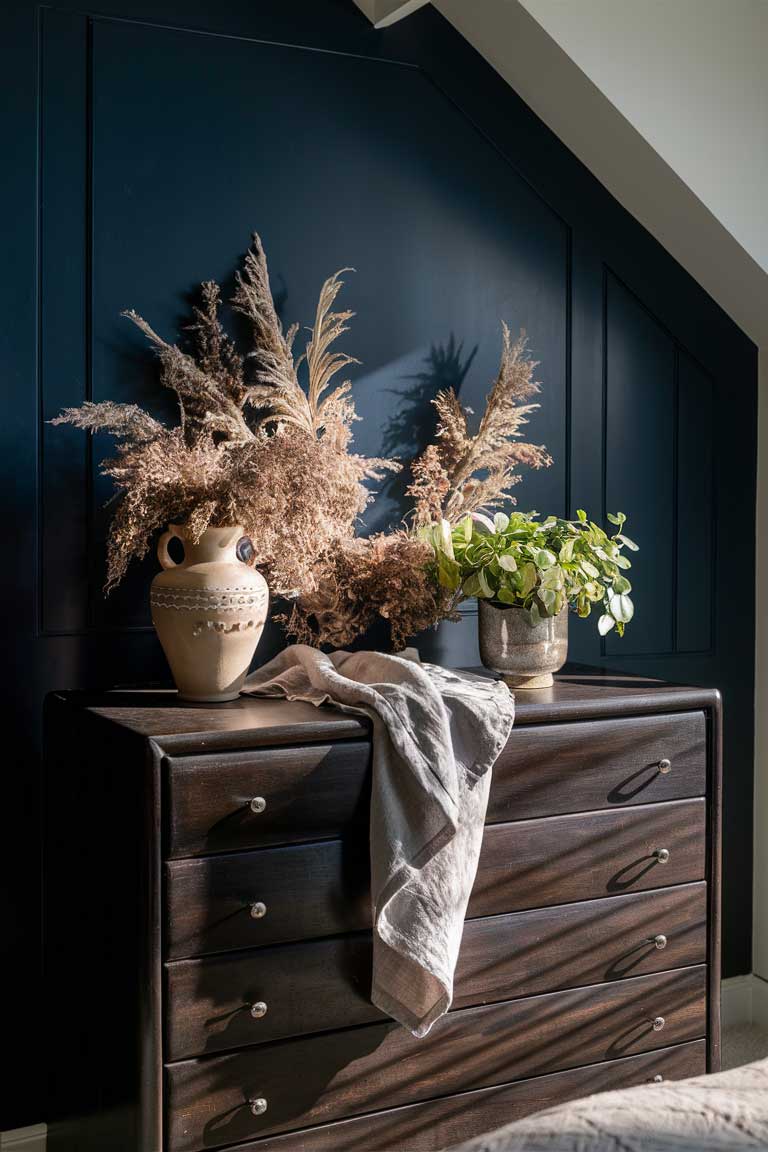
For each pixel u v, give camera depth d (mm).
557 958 2062
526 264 2711
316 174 2461
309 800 1808
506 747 2004
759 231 2699
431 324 2600
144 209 2291
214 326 2332
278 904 1790
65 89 2213
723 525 2984
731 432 2984
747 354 2980
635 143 2588
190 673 1988
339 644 2383
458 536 2377
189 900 1717
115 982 1797
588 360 2793
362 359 2521
